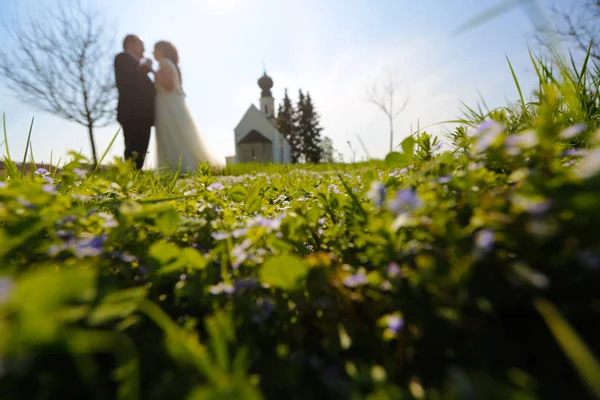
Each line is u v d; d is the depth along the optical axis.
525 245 0.89
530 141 1.03
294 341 1.05
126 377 0.75
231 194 2.38
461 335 0.89
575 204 0.78
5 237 1.11
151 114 12.25
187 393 0.76
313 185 3.56
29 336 0.65
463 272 0.88
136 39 12.32
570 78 2.37
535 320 0.89
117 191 2.33
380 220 1.17
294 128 80.62
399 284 0.99
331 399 0.85
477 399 0.62
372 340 1.00
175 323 1.12
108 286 1.04
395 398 0.77
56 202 1.48
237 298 1.09
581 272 0.82
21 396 0.74
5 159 2.80
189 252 1.17
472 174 1.27
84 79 19.33
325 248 1.52
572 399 0.72
